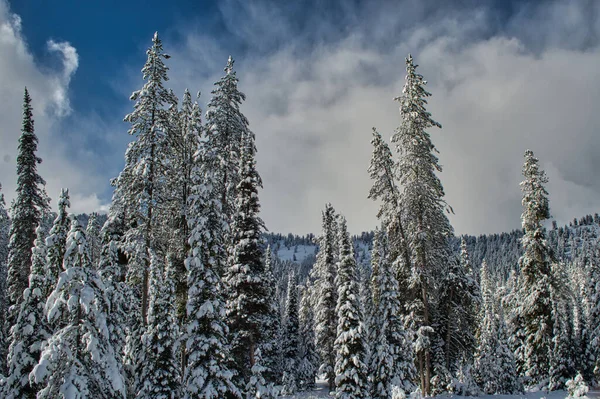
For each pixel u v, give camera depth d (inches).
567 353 1314.0
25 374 665.0
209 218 870.4
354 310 1089.4
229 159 1107.9
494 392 1268.5
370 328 1150.3
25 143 1176.2
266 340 979.9
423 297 1064.2
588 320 1520.7
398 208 1122.0
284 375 1589.6
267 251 1685.5
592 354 1510.8
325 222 1533.0
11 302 1112.8
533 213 1328.7
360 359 1069.8
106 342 600.4
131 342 913.5
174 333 848.3
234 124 1144.8
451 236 1128.8
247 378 946.7
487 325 1374.3
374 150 1203.9
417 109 1104.2
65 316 607.5
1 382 663.8
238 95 1187.3
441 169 1095.6
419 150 1079.6
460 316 1168.8
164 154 1002.7
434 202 1075.3
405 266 1139.9
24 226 1119.6
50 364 550.9
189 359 787.4
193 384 761.0
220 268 903.1
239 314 916.6
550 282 1300.4
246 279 927.7
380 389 1026.7
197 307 820.6
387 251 1193.4
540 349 1306.6
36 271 708.7
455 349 1176.8
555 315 1283.2
